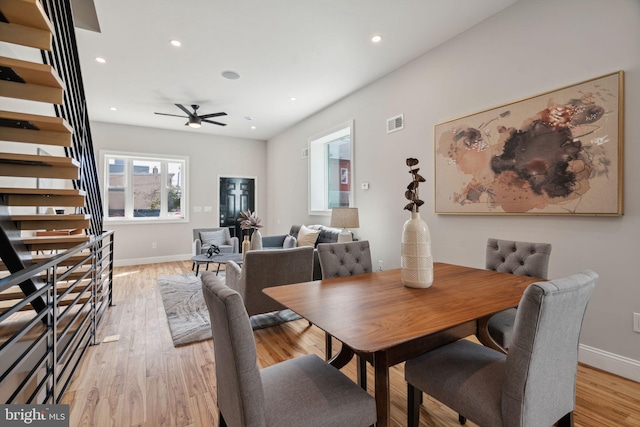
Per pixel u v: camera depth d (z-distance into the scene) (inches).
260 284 109.7
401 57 136.8
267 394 44.9
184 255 266.2
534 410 41.7
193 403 72.0
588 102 84.1
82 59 136.6
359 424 44.1
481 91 111.6
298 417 41.2
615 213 79.4
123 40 121.7
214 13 105.7
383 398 46.2
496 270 91.1
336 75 154.5
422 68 134.3
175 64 141.9
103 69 146.5
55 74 63.6
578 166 86.0
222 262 173.0
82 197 90.4
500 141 104.5
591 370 84.2
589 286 44.5
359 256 94.2
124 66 143.6
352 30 116.2
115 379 81.8
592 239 85.0
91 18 107.7
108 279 141.4
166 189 263.9
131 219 246.7
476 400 45.5
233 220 289.4
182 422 65.7
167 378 82.5
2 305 125.1
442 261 127.0
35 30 60.3
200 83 163.3
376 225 161.3
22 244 78.0
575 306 43.6
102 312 124.9
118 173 246.2
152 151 253.6
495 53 107.1
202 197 274.2
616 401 71.0
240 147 291.0
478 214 112.2
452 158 120.6
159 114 214.7
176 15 106.5
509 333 68.4
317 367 52.5
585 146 84.7
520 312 41.0
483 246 112.2
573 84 87.0
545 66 94.0
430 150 131.3
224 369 44.2
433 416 67.6
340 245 92.1
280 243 223.9
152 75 153.3
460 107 119.0
